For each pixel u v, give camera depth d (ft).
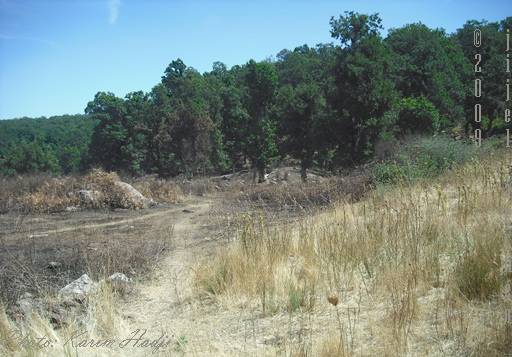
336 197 40.04
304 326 15.40
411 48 133.80
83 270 25.52
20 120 323.78
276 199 53.42
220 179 151.94
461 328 12.65
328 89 123.34
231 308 18.29
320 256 21.38
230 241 28.19
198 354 14.23
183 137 162.09
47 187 62.44
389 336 13.17
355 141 114.32
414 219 23.45
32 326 16.66
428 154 47.44
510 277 15.30
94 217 52.54
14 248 32.76
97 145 182.91
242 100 189.57
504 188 26.21
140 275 24.67
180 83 190.60
